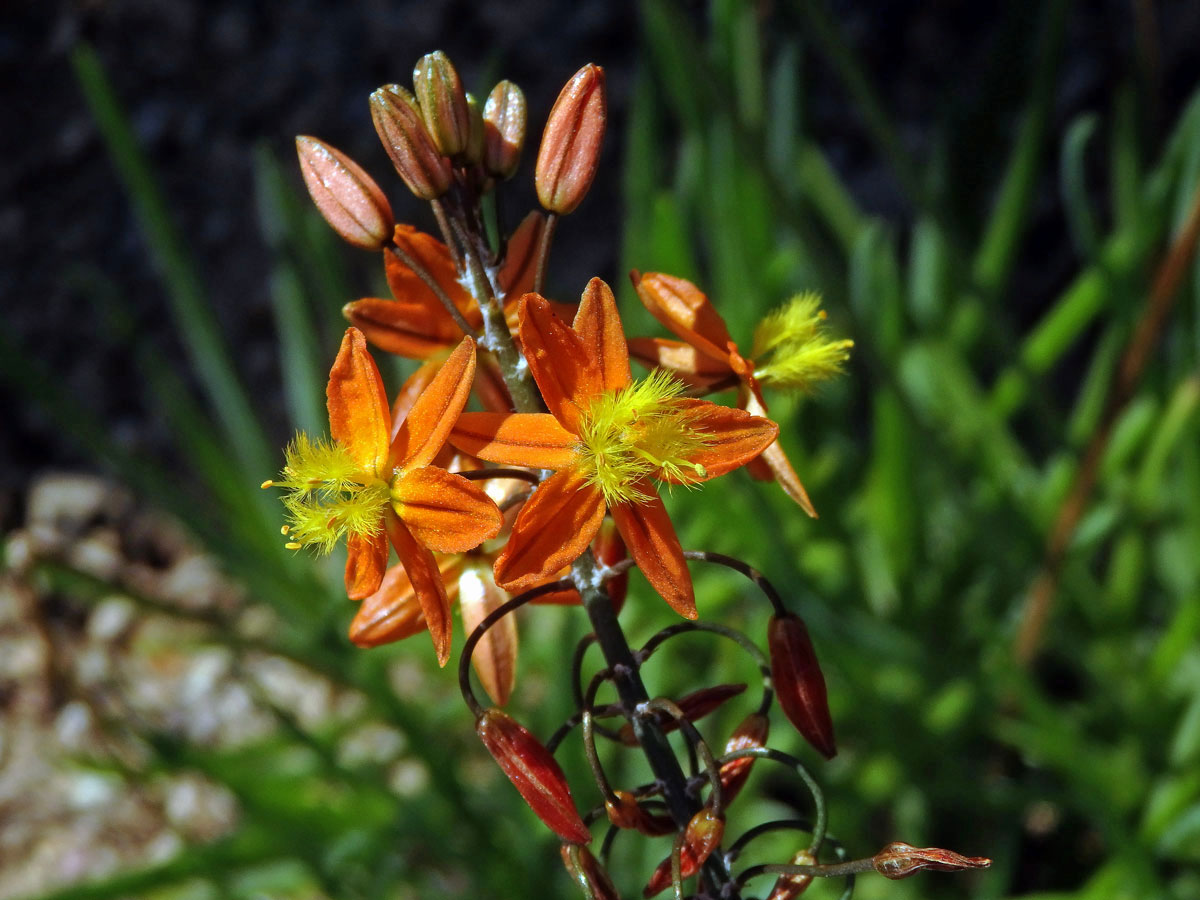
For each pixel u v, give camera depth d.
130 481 0.32
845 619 0.31
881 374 0.27
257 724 0.38
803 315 0.17
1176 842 0.27
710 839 0.16
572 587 0.16
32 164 0.48
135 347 0.35
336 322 0.36
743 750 0.16
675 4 0.24
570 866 0.16
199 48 0.48
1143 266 0.32
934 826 0.32
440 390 0.16
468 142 0.16
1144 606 0.35
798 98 0.34
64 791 0.37
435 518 0.16
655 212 0.30
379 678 0.30
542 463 0.16
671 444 0.16
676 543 0.16
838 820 0.31
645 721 0.16
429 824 0.29
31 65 0.49
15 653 0.40
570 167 0.16
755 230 0.32
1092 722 0.32
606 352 0.16
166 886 0.28
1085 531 0.31
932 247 0.33
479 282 0.16
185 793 0.36
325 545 0.16
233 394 0.35
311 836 0.29
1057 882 0.33
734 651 0.30
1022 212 0.33
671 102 0.43
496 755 0.16
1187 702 0.31
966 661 0.33
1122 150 0.33
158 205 0.33
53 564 0.29
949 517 0.35
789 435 0.32
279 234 0.34
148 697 0.39
